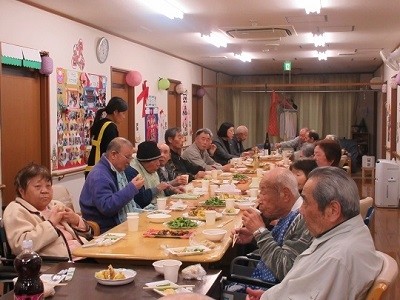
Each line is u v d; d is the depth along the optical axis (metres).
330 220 2.00
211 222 3.45
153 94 9.42
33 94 5.72
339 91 14.47
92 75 6.96
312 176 2.07
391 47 9.48
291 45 9.22
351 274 1.87
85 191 3.96
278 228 2.85
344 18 6.70
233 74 15.09
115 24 7.00
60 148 6.13
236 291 2.81
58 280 2.40
